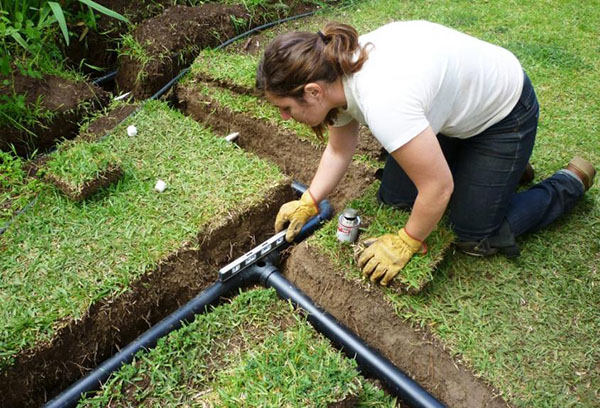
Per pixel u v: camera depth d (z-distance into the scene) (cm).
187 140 299
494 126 198
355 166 292
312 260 236
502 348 204
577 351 204
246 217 261
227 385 185
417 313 213
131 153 287
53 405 187
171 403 187
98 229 244
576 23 448
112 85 389
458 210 223
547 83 366
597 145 311
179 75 362
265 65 163
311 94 165
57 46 360
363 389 196
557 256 242
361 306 223
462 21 443
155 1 410
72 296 216
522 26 441
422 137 160
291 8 446
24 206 259
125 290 222
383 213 238
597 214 265
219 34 393
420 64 163
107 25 382
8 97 299
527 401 189
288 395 177
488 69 185
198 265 245
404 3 474
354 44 162
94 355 216
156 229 246
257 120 322
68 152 271
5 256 231
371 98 160
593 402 188
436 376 205
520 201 235
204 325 211
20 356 198
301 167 313
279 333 205
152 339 210
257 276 240
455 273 229
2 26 287
